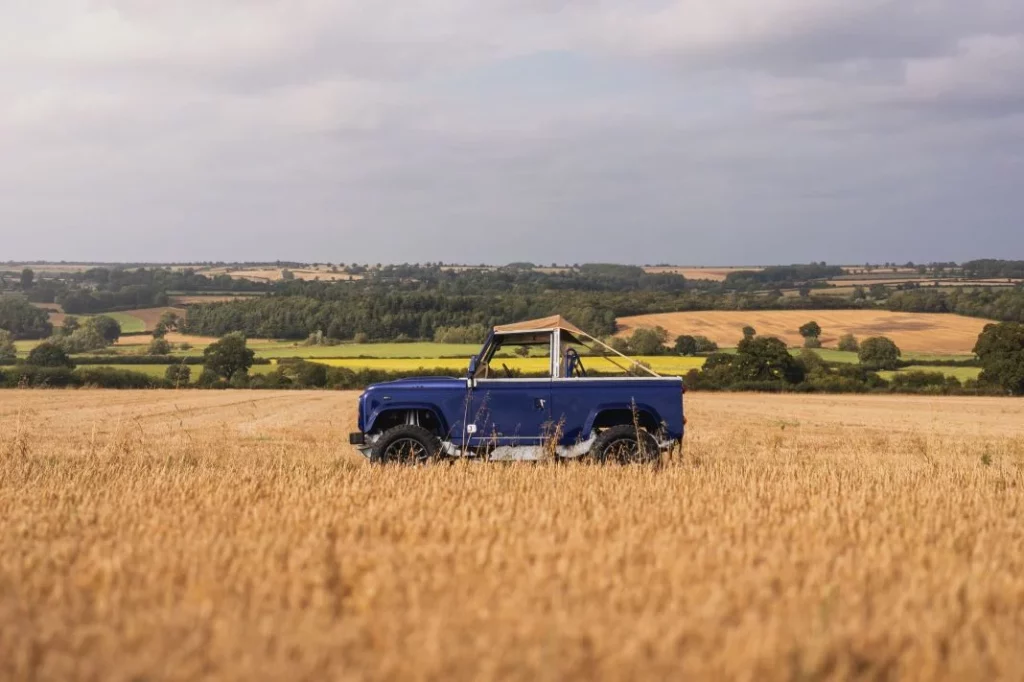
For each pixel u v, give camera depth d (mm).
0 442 18422
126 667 4711
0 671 4742
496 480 11945
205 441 22484
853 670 4840
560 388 14180
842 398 61875
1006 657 4844
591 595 6031
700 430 28359
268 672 4645
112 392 61656
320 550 7293
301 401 49594
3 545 7871
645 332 84125
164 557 7098
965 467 16047
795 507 10273
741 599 5828
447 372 74750
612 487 11461
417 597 5906
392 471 12797
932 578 6559
